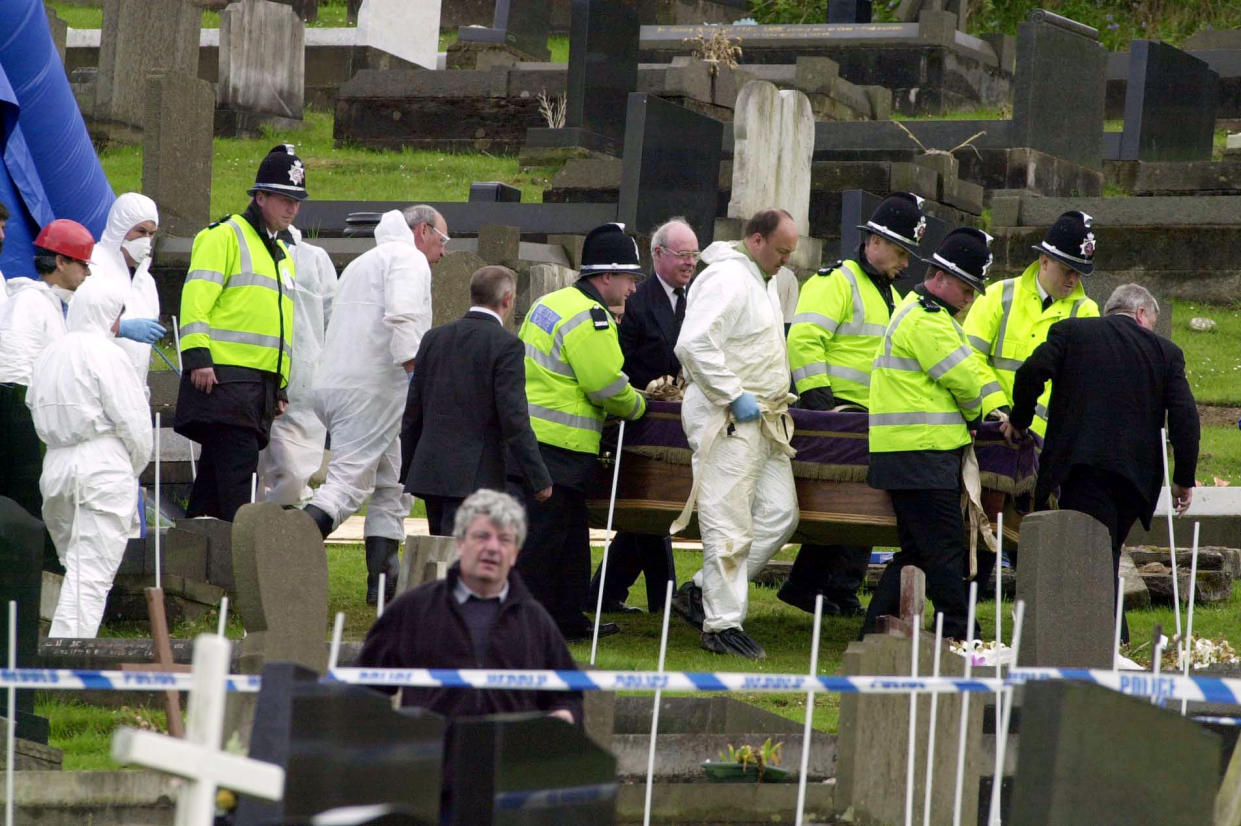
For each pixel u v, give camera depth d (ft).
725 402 117.29
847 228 218.18
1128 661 99.45
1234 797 74.69
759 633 129.18
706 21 379.55
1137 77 267.59
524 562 119.96
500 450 116.16
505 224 223.10
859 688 65.00
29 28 169.68
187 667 85.81
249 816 56.54
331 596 133.08
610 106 276.00
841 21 332.39
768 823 84.58
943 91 314.76
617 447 118.21
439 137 296.30
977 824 86.84
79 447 113.50
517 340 115.65
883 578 120.37
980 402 117.70
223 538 131.75
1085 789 60.80
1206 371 207.10
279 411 133.90
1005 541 122.72
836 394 127.44
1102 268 234.17
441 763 59.31
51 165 173.27
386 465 132.87
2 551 91.40
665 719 96.37
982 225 242.58
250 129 308.60
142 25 292.81
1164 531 158.51
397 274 130.00
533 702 71.51
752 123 216.95
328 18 404.98
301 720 56.95
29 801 81.25
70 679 62.49
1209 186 253.65
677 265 127.34
